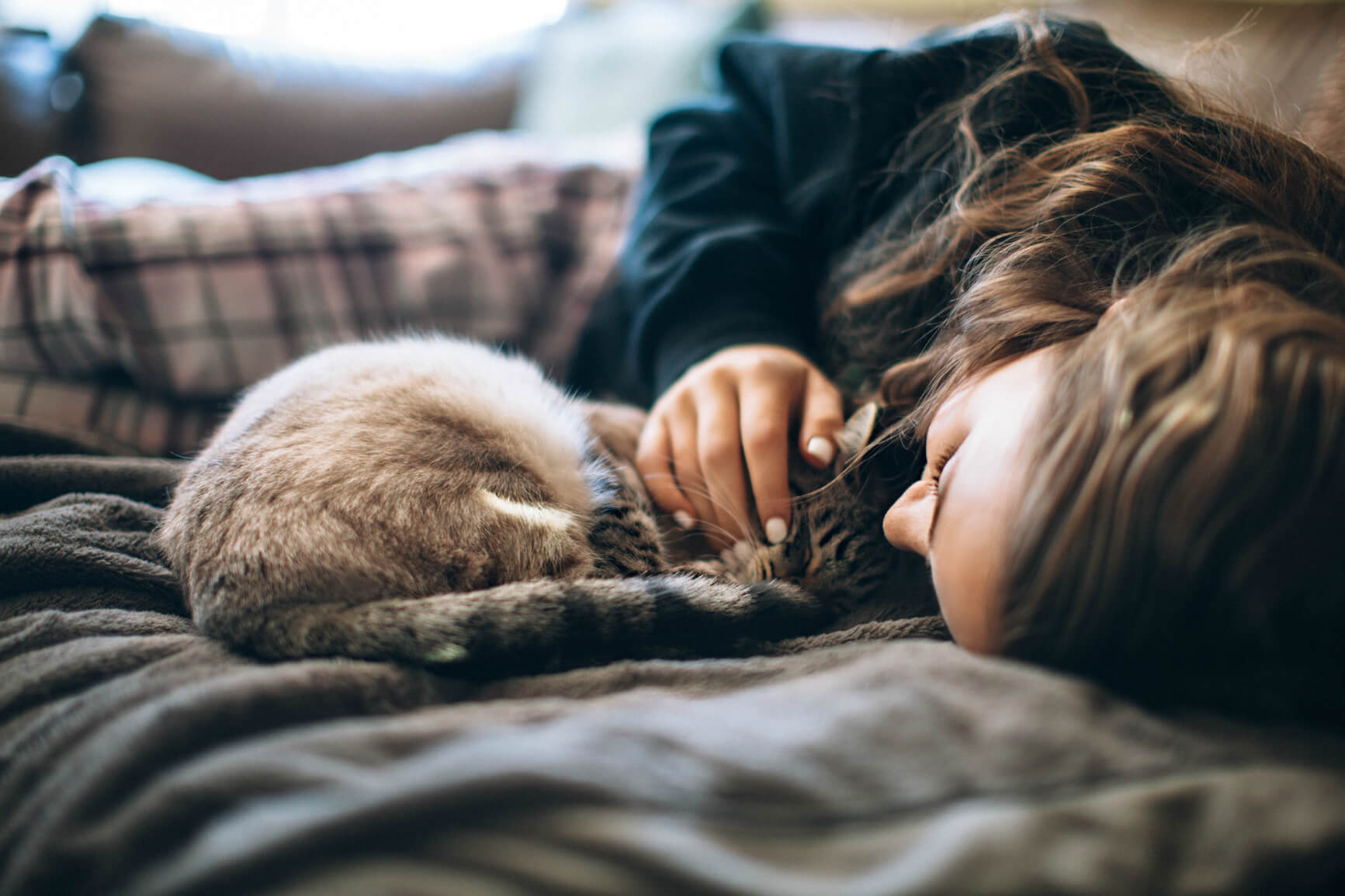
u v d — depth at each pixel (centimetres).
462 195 149
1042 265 78
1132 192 82
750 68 130
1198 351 51
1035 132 96
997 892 37
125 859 40
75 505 92
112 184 166
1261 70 164
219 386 130
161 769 47
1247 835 40
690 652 77
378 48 352
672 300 110
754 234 112
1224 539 46
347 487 79
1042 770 43
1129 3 207
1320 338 51
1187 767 44
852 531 89
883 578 89
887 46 119
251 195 139
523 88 265
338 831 38
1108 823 40
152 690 58
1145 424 49
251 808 41
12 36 260
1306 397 47
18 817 49
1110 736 46
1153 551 48
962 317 79
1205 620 48
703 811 41
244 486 80
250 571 74
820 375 96
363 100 248
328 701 55
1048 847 39
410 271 141
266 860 37
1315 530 46
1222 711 51
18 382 122
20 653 70
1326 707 49
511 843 38
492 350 130
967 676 51
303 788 41
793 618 82
